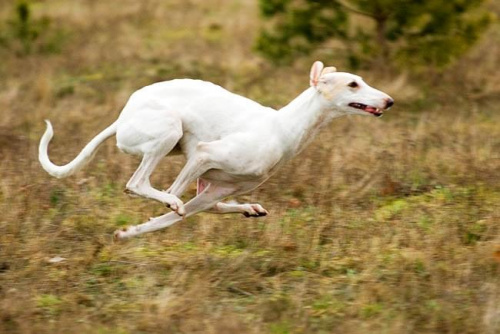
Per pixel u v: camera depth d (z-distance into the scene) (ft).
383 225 46.80
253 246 44.29
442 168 56.65
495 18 80.12
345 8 80.69
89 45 101.86
